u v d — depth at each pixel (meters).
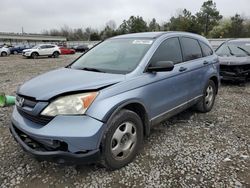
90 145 2.97
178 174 3.36
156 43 4.20
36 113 3.04
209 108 5.82
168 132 4.70
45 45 30.59
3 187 3.13
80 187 3.12
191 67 4.83
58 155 2.93
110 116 3.13
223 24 66.81
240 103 6.75
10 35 74.06
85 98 3.03
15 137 3.31
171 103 4.32
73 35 104.00
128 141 3.50
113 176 3.32
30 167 3.54
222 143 4.26
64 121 2.96
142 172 3.40
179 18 73.56
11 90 8.78
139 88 3.57
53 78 3.58
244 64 8.82
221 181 3.21
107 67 3.96
